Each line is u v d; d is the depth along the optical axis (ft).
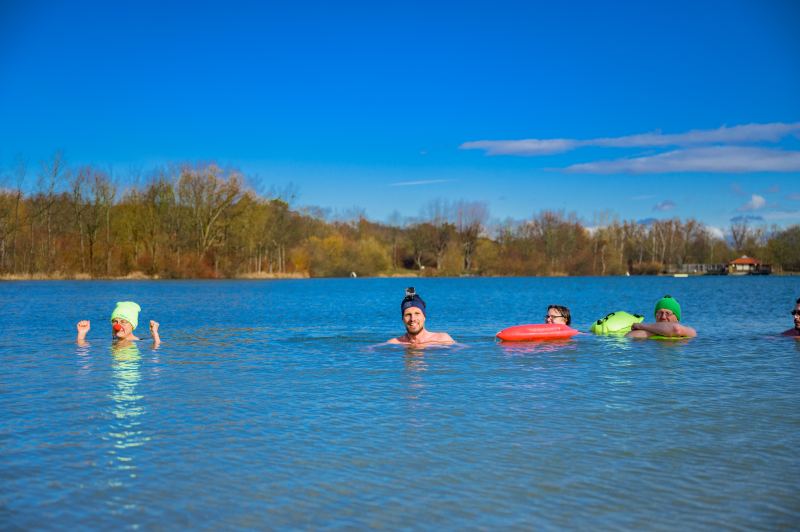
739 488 15.11
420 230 349.82
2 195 211.41
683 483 15.40
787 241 384.88
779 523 13.23
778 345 41.70
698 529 12.95
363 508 13.94
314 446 18.29
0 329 54.03
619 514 13.65
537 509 13.89
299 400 24.54
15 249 215.72
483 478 15.72
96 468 16.44
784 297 120.16
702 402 24.07
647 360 35.01
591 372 31.09
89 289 151.33
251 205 240.73
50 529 12.92
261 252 266.77
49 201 217.56
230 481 15.51
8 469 16.34
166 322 63.46
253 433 19.69
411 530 12.88
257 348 40.98
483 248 344.49
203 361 35.04
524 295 138.00
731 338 45.93
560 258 355.36
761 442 18.74
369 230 374.02
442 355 37.32
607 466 16.61
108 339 46.16
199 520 13.33
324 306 92.02
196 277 232.53
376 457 17.29
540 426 20.51
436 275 336.49
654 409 22.91
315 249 297.33
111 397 25.08
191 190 233.55
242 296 123.65
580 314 78.89
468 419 21.45
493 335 48.91
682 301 105.50
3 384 27.89
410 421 21.16
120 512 13.71
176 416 21.89
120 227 230.27
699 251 417.49
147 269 229.25
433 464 16.74
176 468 16.43
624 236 397.19
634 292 154.10
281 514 13.61
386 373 30.91
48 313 73.31
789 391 26.22
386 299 113.80
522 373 30.81
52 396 25.23
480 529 12.93
